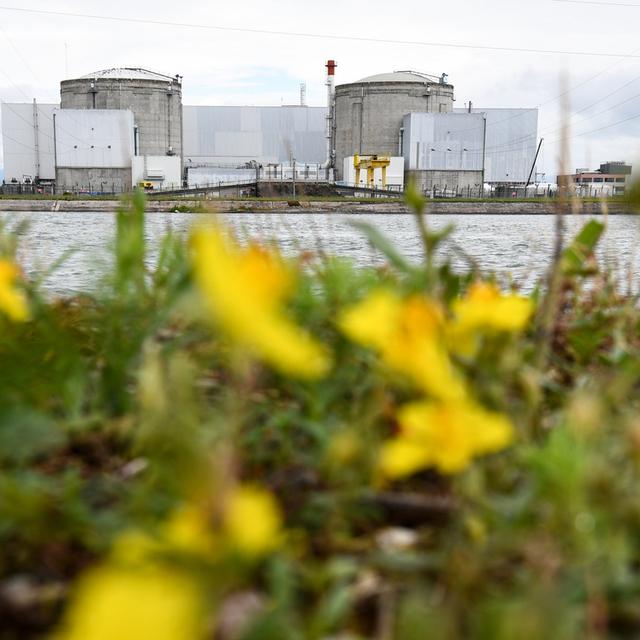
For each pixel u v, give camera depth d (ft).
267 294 1.13
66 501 2.22
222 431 1.74
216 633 1.84
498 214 222.69
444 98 285.23
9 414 2.95
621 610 1.98
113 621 0.76
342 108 287.48
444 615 1.45
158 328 3.65
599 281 6.55
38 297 4.28
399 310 1.89
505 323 2.70
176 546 1.16
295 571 2.23
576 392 3.49
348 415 3.51
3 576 2.35
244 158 326.03
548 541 1.96
